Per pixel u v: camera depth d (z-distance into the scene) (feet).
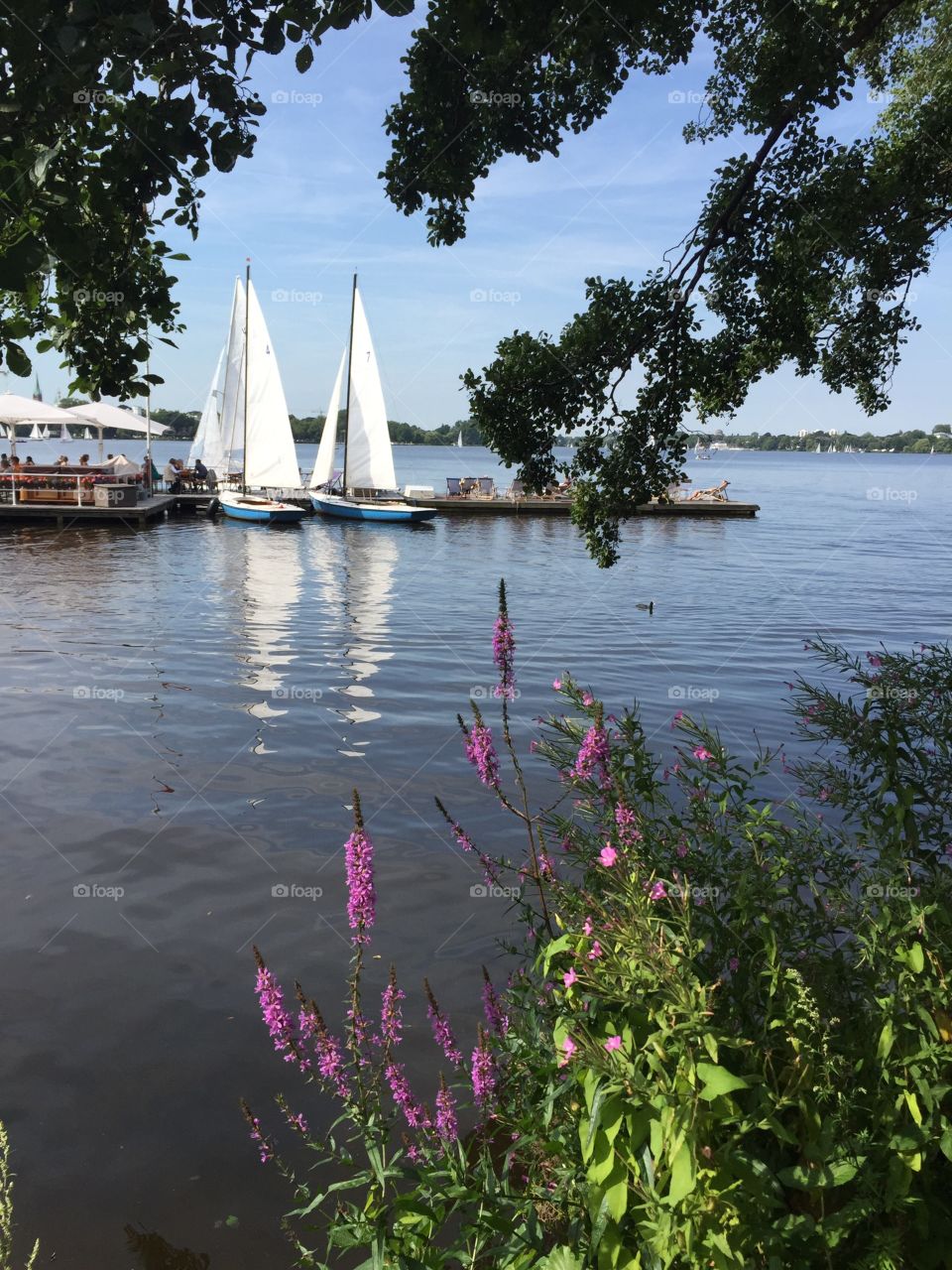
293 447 161.79
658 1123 6.56
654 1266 6.65
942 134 24.71
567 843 9.52
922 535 159.94
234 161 11.35
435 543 129.49
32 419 119.24
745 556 122.11
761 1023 7.75
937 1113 6.82
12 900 22.99
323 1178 13.85
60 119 10.07
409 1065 16.34
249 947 20.97
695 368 23.66
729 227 23.59
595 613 75.25
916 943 7.54
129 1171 14.07
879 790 9.83
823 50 20.90
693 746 9.96
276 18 10.95
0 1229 11.22
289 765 34.32
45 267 9.74
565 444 23.45
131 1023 17.97
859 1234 6.81
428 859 25.71
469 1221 8.02
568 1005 7.93
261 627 66.28
